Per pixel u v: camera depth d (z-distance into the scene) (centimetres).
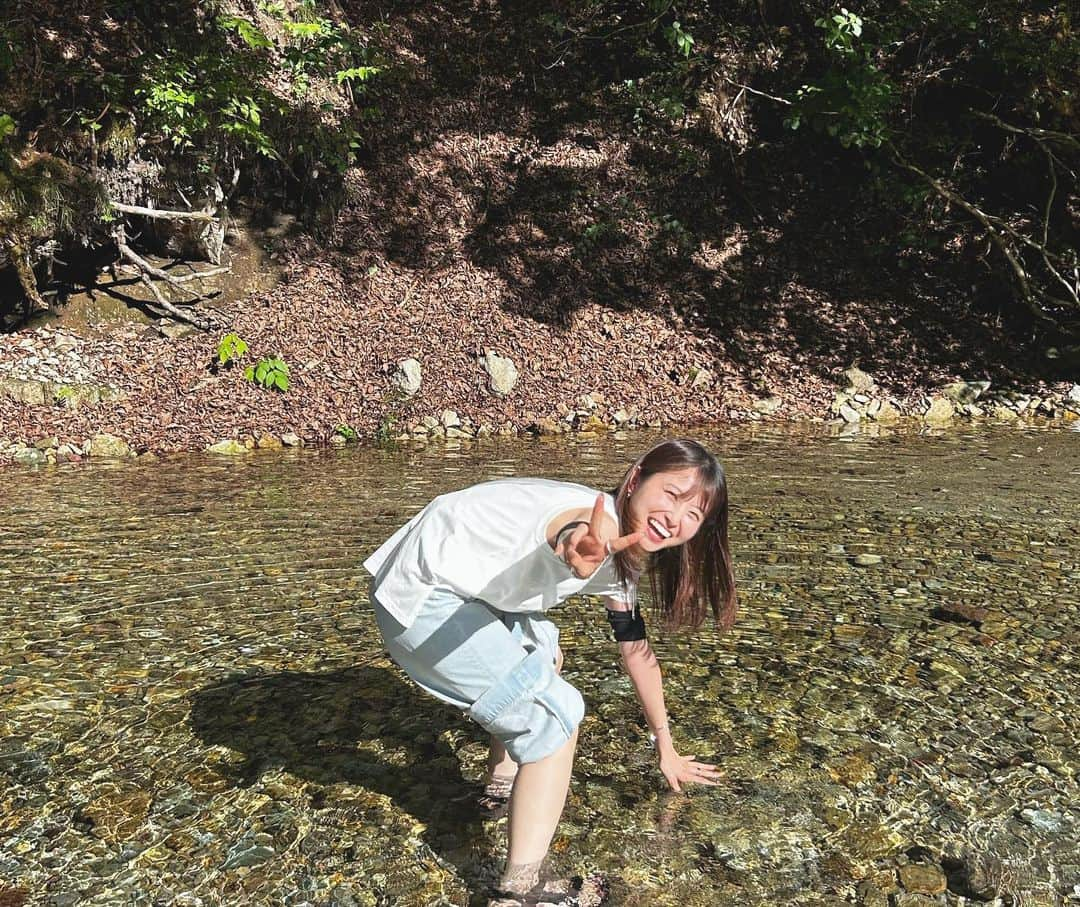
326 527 562
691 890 232
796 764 291
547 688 223
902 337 1126
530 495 228
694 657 371
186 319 974
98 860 244
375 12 1277
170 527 562
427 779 285
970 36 1234
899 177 1238
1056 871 240
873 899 229
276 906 226
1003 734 310
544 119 1256
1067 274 1172
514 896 223
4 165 862
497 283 1095
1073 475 713
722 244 1202
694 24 1324
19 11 925
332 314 1023
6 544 527
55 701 335
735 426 946
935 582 461
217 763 293
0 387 851
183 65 895
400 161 1163
